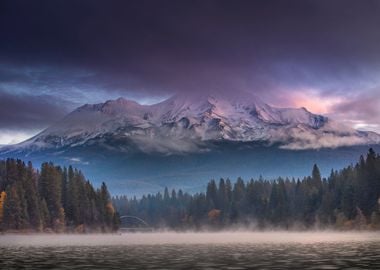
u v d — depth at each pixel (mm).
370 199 175875
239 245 85812
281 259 52406
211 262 49875
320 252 62594
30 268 44625
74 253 65750
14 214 165500
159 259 54312
